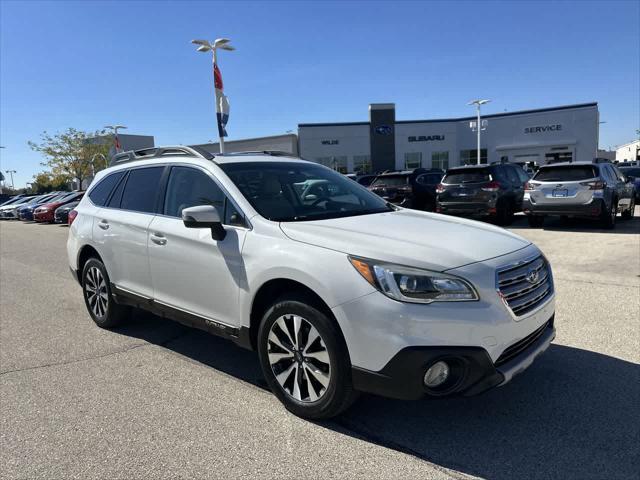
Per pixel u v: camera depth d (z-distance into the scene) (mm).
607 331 4684
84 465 2820
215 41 16422
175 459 2852
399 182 16797
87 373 4160
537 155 44406
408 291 2736
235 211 3684
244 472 2709
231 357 4480
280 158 4562
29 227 23062
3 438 3137
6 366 4367
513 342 2916
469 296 2775
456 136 47250
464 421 3207
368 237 3119
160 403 3566
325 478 2637
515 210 14328
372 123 47656
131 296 4641
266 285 3340
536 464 2719
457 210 13688
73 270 5645
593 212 11250
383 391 2807
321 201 4043
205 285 3768
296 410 3268
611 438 2947
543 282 3318
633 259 7957
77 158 50531
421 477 2627
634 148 72375
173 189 4289
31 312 6250
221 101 16672
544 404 3381
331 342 2975
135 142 67188
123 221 4629
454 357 2723
